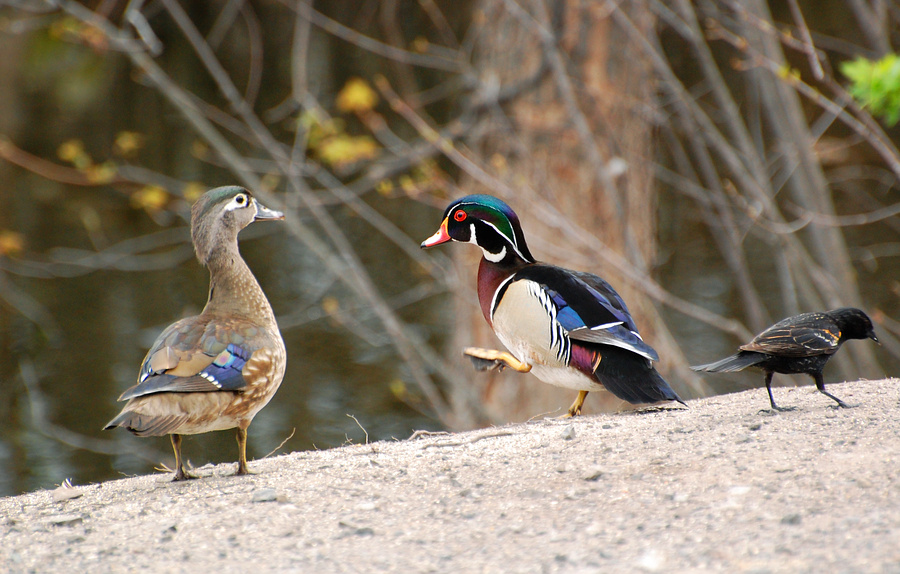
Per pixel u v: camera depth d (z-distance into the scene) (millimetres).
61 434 15594
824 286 13898
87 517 6039
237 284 7457
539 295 8164
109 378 17984
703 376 17844
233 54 40250
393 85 35875
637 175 15117
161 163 30672
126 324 20672
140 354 19078
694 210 27438
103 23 14609
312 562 4996
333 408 17203
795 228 13438
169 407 6340
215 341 6652
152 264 24266
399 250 25297
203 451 15484
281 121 34156
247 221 7652
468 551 4984
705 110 24203
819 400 7785
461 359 15422
